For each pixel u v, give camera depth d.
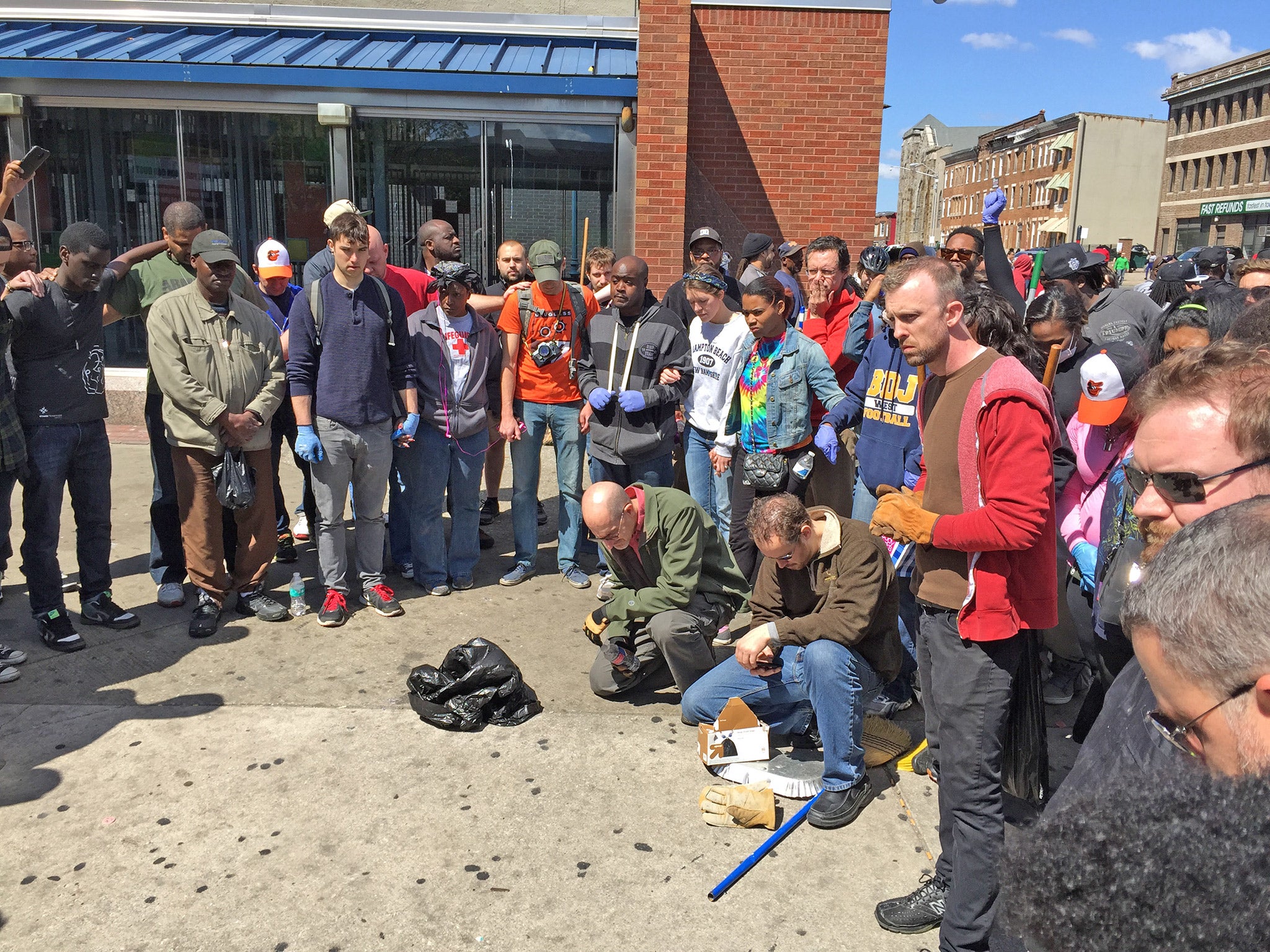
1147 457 1.35
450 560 5.50
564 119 8.57
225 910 2.79
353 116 8.59
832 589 3.38
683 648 3.95
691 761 3.66
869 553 3.35
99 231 4.33
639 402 5.02
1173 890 0.67
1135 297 4.70
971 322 3.12
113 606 4.81
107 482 4.71
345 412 4.72
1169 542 0.98
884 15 8.74
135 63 8.26
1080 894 0.71
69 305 4.35
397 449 5.34
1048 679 4.24
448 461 5.26
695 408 5.18
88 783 3.43
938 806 3.33
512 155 8.70
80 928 2.71
